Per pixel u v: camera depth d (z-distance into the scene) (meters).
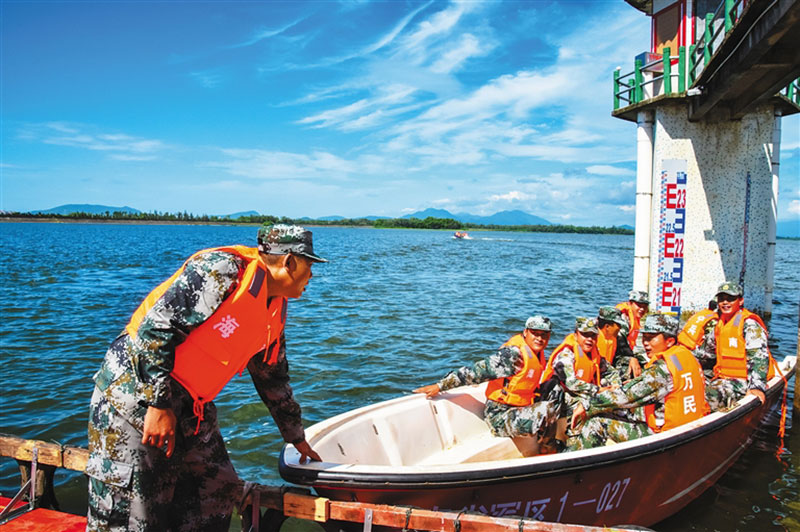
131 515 2.25
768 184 13.40
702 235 13.43
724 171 13.31
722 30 10.86
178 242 59.06
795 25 7.90
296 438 3.20
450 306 15.98
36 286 18.72
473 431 5.19
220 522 2.59
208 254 2.23
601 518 4.23
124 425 2.20
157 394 2.10
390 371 8.91
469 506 3.57
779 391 6.21
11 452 3.49
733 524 4.68
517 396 4.95
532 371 4.89
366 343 10.89
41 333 11.38
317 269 28.31
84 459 3.31
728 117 13.12
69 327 12.02
